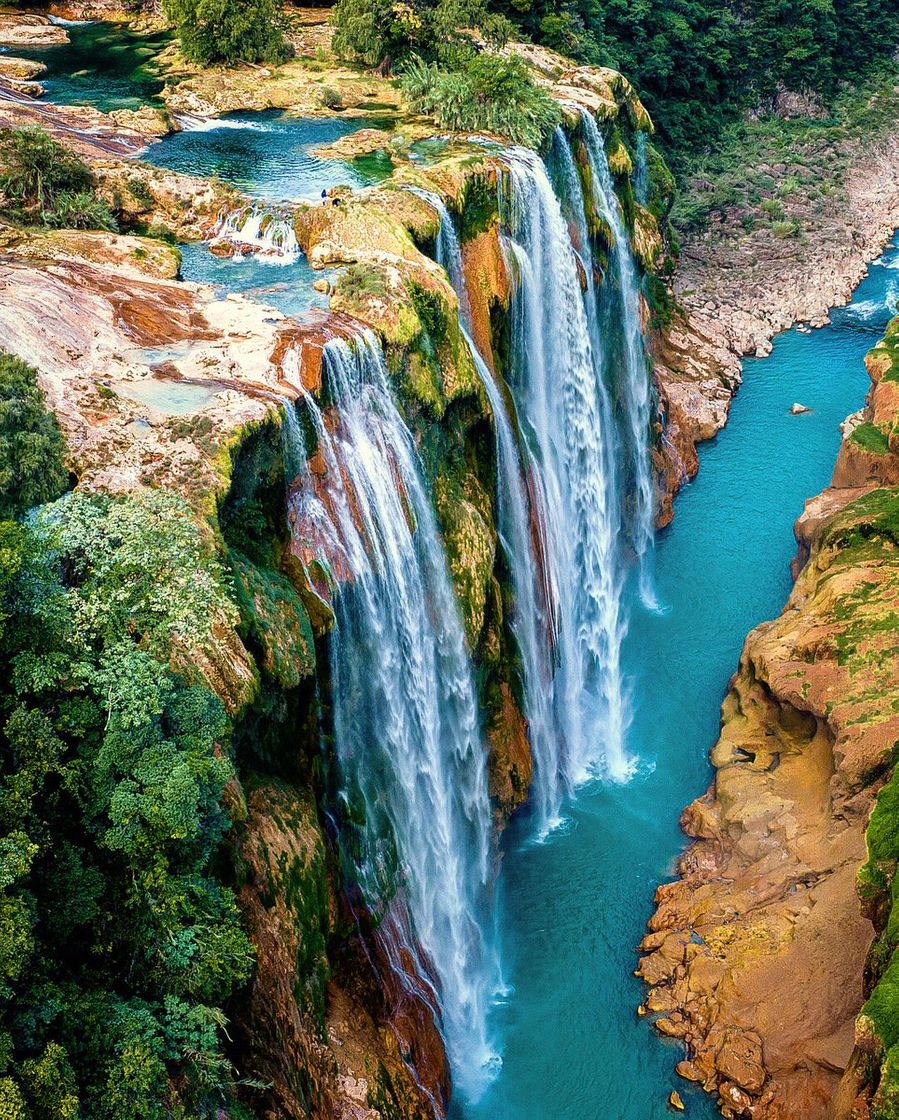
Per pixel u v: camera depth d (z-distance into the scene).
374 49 64.62
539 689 47.16
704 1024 37.12
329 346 36.66
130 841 23.86
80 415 32.38
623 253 64.25
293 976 28.72
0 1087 19.62
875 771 39.16
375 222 43.72
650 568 60.62
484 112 55.59
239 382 34.78
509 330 48.50
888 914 33.03
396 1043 33.41
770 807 42.22
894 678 41.81
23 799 23.16
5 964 20.56
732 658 54.25
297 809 30.86
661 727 50.44
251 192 48.88
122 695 24.75
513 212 49.88
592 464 55.28
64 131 53.31
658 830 45.47
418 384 39.56
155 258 42.47
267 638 30.03
